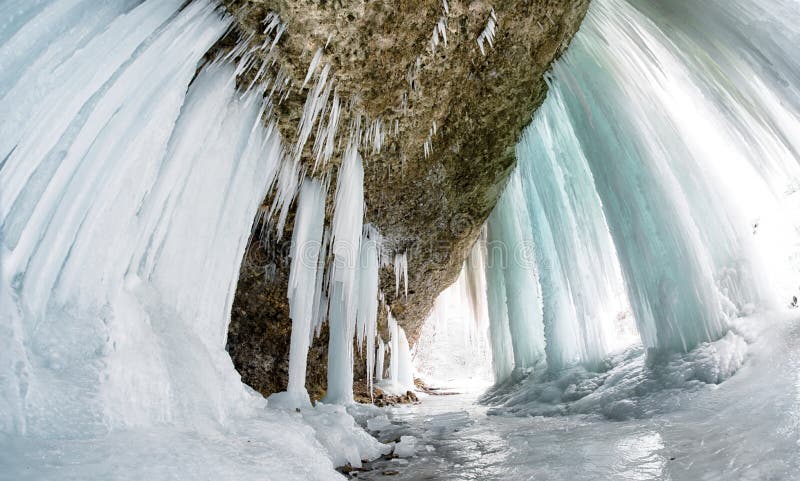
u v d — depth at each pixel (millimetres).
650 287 5184
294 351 5012
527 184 7242
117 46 2688
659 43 5312
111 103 2588
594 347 6191
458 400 9938
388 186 6152
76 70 2438
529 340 8172
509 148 7047
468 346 19016
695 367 4504
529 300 8219
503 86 5672
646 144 5309
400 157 5609
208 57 3672
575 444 3688
